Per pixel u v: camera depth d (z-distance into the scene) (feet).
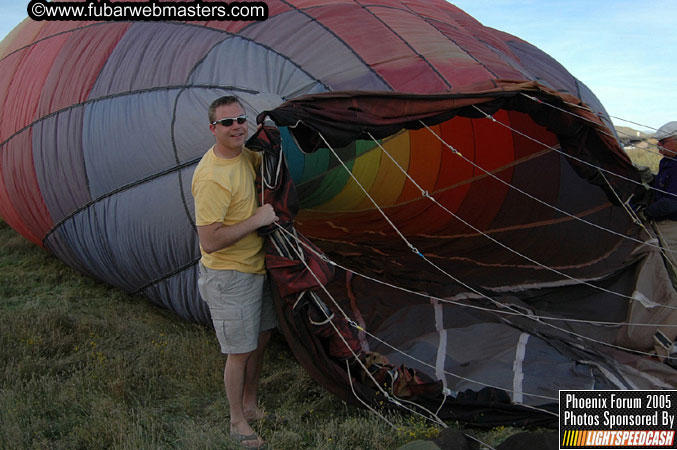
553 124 14.58
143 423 11.62
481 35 20.11
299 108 10.95
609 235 19.04
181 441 11.06
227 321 10.33
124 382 12.86
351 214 23.44
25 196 19.52
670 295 15.20
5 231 28.14
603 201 19.63
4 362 13.98
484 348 14.38
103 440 10.96
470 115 13.24
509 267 20.51
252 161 10.75
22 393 12.40
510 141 21.53
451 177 23.45
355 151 18.28
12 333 15.51
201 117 14.55
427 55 15.25
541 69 22.50
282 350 15.33
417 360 12.83
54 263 22.89
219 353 14.61
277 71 14.74
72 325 16.75
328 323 11.19
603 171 16.38
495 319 15.85
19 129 19.36
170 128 14.93
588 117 14.71
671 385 12.63
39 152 18.31
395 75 14.42
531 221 21.76
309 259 10.75
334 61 14.76
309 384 13.25
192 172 14.65
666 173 17.57
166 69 16.05
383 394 11.62
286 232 10.49
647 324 14.76
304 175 17.19
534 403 11.91
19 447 10.55
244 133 9.76
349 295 17.92
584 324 16.33
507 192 22.61
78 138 17.07
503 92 13.07
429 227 24.63
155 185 15.26
